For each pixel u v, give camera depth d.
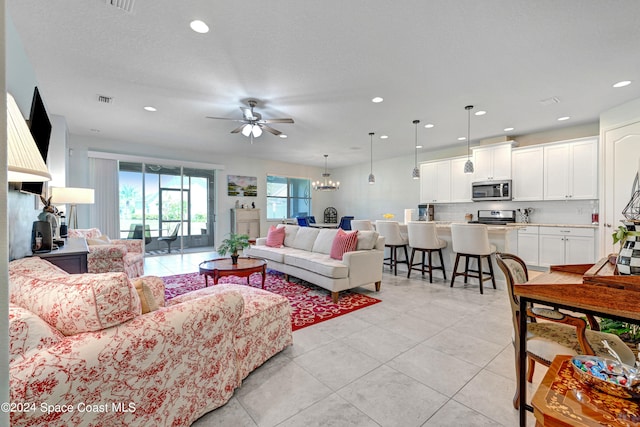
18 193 2.00
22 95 2.29
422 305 3.25
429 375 1.87
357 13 2.12
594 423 0.76
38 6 2.03
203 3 2.02
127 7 2.05
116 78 3.16
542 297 1.21
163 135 5.62
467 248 3.82
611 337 1.46
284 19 2.19
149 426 1.18
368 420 1.47
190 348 1.34
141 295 1.34
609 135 4.00
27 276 1.31
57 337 1.00
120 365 1.05
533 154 5.18
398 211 7.96
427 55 2.69
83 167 5.72
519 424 1.35
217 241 7.61
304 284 4.17
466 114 4.31
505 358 2.08
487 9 2.07
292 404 1.59
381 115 4.36
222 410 1.54
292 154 7.62
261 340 1.94
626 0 1.98
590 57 2.71
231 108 4.07
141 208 6.47
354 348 2.23
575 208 5.04
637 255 1.27
